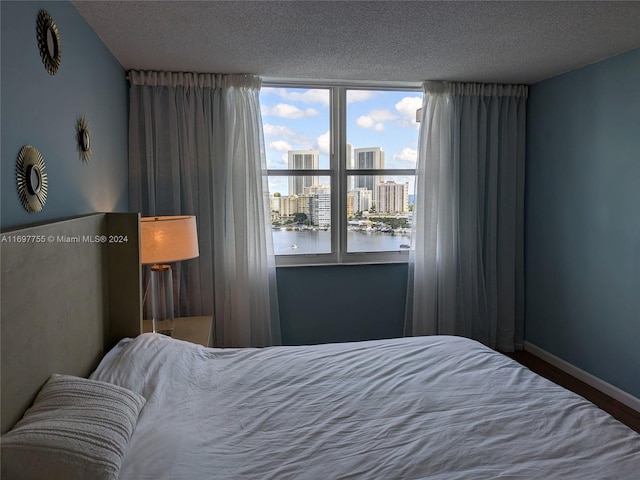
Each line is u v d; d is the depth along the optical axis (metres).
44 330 1.38
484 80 3.42
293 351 2.19
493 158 3.55
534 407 1.56
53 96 1.65
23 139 1.40
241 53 2.70
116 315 2.23
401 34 2.42
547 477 1.18
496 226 3.64
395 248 3.70
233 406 1.60
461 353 2.09
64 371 1.55
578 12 2.15
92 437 1.17
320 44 2.56
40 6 1.55
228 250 3.24
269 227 3.31
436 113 3.44
